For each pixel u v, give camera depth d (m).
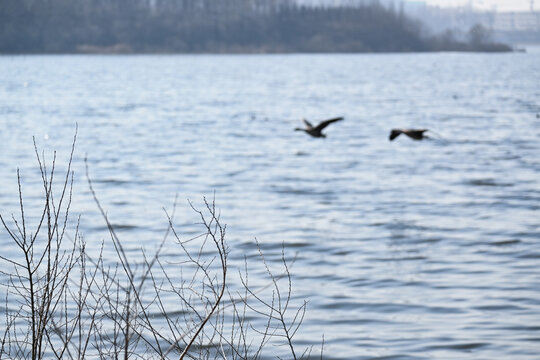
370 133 53.44
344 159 39.69
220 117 66.81
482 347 12.92
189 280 16.03
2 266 15.83
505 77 141.00
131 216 23.97
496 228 22.44
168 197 28.11
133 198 27.72
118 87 112.25
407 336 13.41
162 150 43.84
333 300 15.39
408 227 22.84
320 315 14.45
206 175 34.03
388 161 38.66
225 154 42.00
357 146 45.69
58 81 125.94
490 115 66.94
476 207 25.94
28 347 10.89
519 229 22.23
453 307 15.01
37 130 55.16
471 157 39.72
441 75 148.50
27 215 23.59
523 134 50.88
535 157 39.22
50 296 7.54
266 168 36.38
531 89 106.56
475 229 22.39
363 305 15.09
